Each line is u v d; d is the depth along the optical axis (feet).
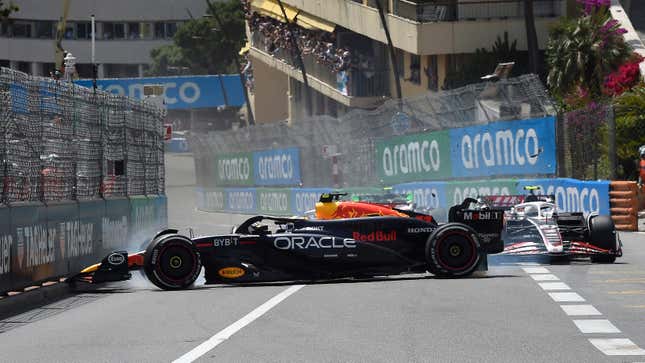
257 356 114.42
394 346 118.42
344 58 652.48
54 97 211.41
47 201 203.51
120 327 142.00
